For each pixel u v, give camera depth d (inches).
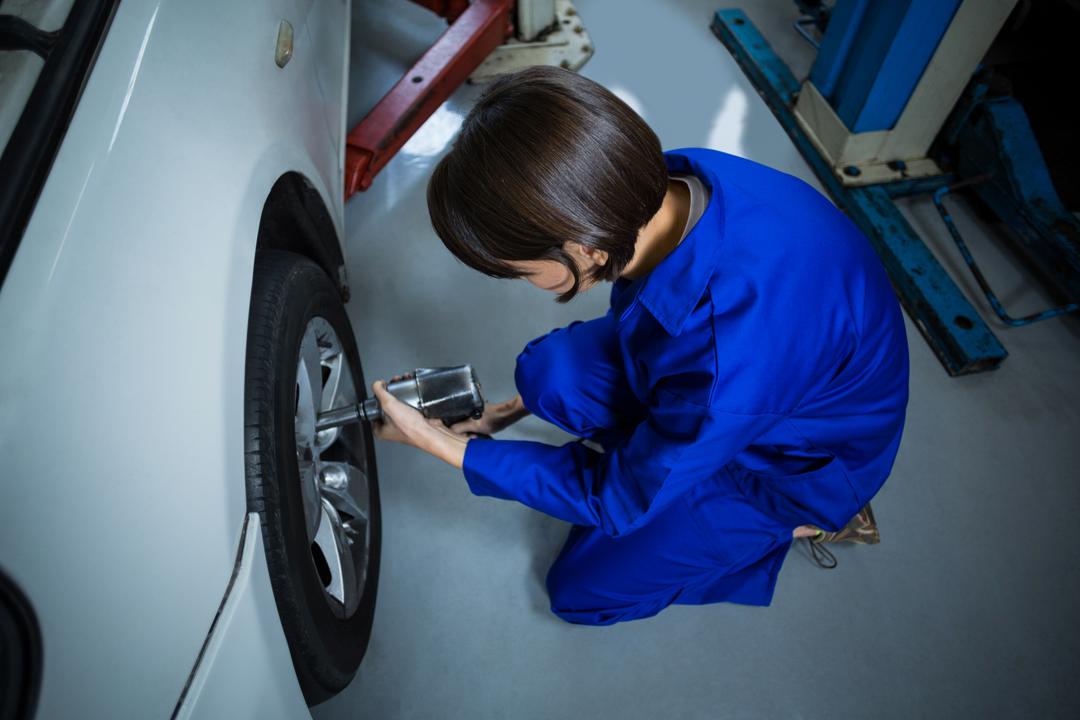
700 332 29.2
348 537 51.7
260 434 33.5
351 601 46.9
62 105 24.8
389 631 55.6
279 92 39.2
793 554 60.5
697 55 98.2
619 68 96.0
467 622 56.3
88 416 23.0
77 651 21.8
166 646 25.1
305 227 47.7
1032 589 59.1
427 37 98.2
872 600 58.2
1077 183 83.4
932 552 60.7
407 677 53.7
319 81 49.1
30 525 20.9
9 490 20.6
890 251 76.7
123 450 24.1
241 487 30.3
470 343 71.2
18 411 21.1
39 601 20.8
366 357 69.5
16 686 20.3
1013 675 55.1
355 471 52.4
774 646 55.9
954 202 84.2
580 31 98.3
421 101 77.2
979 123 77.6
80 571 22.1
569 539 57.2
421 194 82.2
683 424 30.8
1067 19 99.1
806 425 34.9
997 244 80.9
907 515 62.5
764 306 28.3
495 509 61.7
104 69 26.3
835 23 77.4
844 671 55.0
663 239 31.1
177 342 27.0
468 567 58.8
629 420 52.3
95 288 23.9
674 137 89.1
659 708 53.2
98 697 22.4
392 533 60.2
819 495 39.6
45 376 22.0
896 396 35.9
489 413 60.6
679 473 31.9
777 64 93.8
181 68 29.9
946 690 54.4
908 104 77.0
